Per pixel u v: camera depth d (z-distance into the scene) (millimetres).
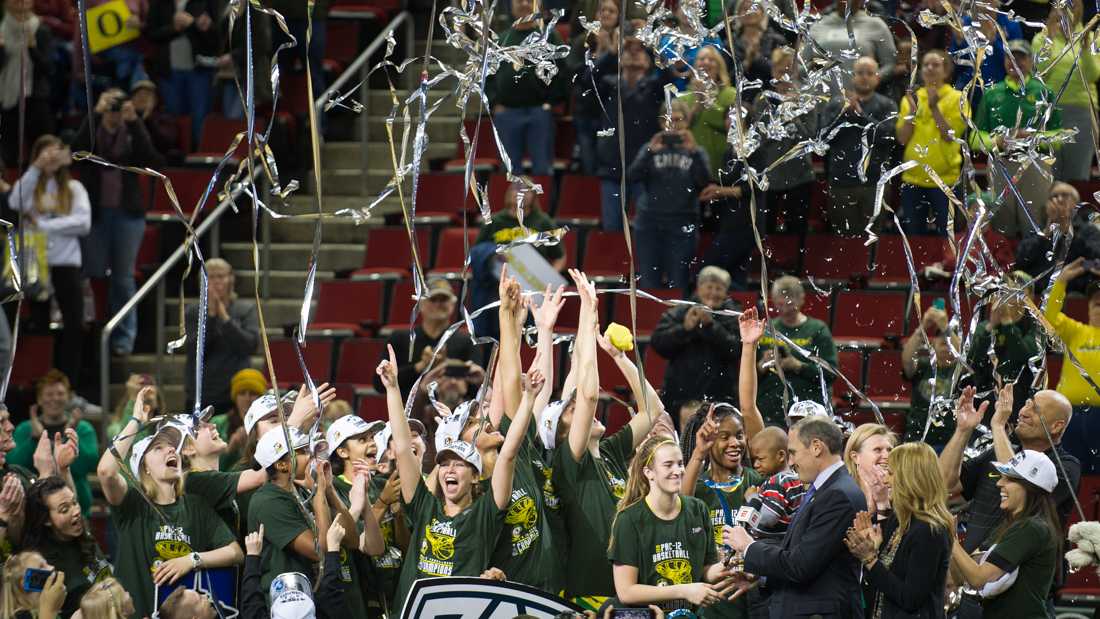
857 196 35406
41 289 37656
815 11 24781
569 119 44938
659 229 36312
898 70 33781
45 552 23484
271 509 22266
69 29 47281
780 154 35062
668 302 24109
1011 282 24391
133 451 23422
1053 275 26609
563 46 20641
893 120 33812
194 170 43688
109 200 39312
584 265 38625
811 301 36656
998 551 21219
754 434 24312
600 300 37250
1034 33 38000
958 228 35000
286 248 43062
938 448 29438
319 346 38594
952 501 25578
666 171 35969
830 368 24297
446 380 30547
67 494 23594
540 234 20656
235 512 24000
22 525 23766
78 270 38250
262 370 38406
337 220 43281
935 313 29312
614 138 38375
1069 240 26766
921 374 29500
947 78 33469
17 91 44500
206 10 44625
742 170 35750
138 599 23203
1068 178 35750
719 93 34594
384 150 45031
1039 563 21281
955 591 22234
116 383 39688
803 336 30062
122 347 39656
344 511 22047
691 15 21797
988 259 25297
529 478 22781
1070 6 23375
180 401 39219
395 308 39406
